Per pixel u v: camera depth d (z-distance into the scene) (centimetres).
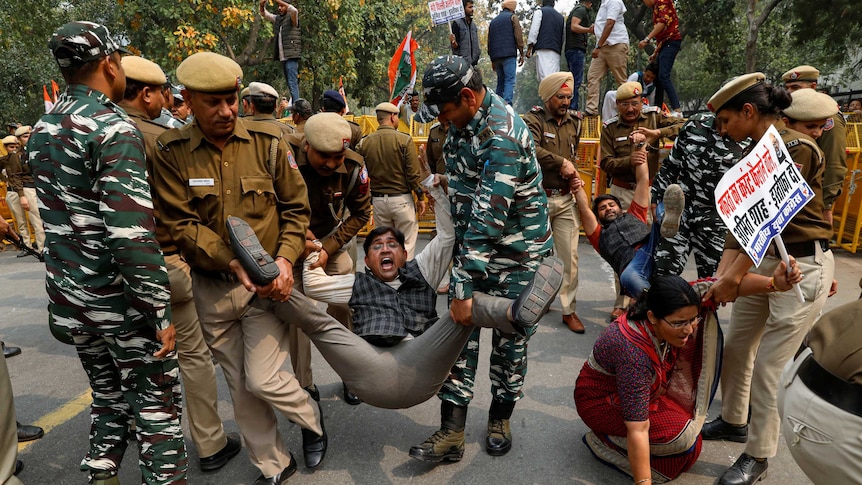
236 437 290
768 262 239
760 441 241
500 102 222
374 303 252
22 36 1302
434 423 306
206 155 218
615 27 707
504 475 258
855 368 150
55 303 199
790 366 178
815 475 169
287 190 235
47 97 766
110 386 222
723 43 1750
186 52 1127
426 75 213
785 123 253
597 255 680
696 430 238
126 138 184
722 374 274
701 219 312
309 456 264
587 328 442
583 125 741
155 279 190
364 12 1493
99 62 189
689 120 311
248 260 200
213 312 228
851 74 2372
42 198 190
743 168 176
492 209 213
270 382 229
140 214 186
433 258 258
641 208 356
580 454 274
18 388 367
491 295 238
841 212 717
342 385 353
